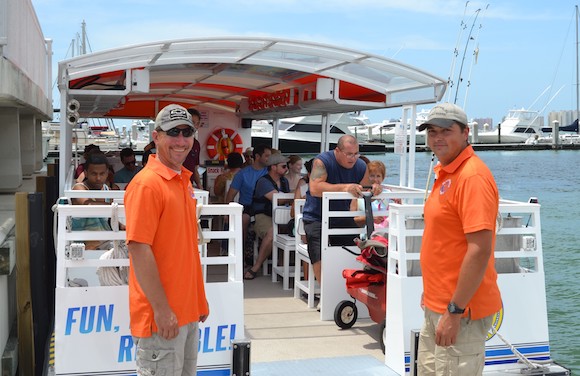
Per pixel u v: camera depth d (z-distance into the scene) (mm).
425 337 3561
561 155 66125
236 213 4352
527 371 4551
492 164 51906
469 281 3150
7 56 7102
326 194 6004
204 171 12367
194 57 6816
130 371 4098
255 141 28031
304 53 6512
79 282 4461
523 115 81375
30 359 5914
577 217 23172
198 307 3568
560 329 10500
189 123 3273
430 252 3438
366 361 4922
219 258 4324
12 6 7539
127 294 4113
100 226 5828
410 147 7379
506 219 4816
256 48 6375
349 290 5754
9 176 11039
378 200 6555
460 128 3295
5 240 6023
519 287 4684
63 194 6406
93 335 4062
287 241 7250
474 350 3338
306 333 5766
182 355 3354
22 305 5891
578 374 8570
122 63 6562
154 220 3180
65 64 5891
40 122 18781
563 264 15328
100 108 9414
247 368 4199
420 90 7137
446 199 3314
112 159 12469
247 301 6820
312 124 34188
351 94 8055
